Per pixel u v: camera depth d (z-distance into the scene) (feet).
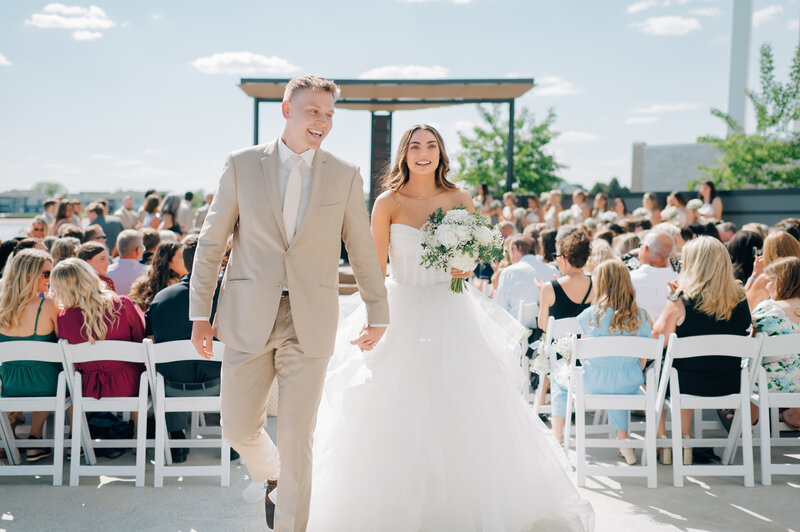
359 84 37.91
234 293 8.78
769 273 13.79
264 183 8.62
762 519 10.73
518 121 86.94
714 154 108.78
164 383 12.98
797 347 12.44
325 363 8.93
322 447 10.19
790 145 55.36
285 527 8.46
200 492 11.82
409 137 11.00
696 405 12.59
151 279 15.07
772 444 13.52
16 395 12.59
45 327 12.85
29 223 30.89
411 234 10.70
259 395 9.00
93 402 12.15
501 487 9.79
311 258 8.73
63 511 10.94
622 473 12.14
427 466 9.67
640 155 113.50
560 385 14.11
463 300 10.67
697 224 20.18
